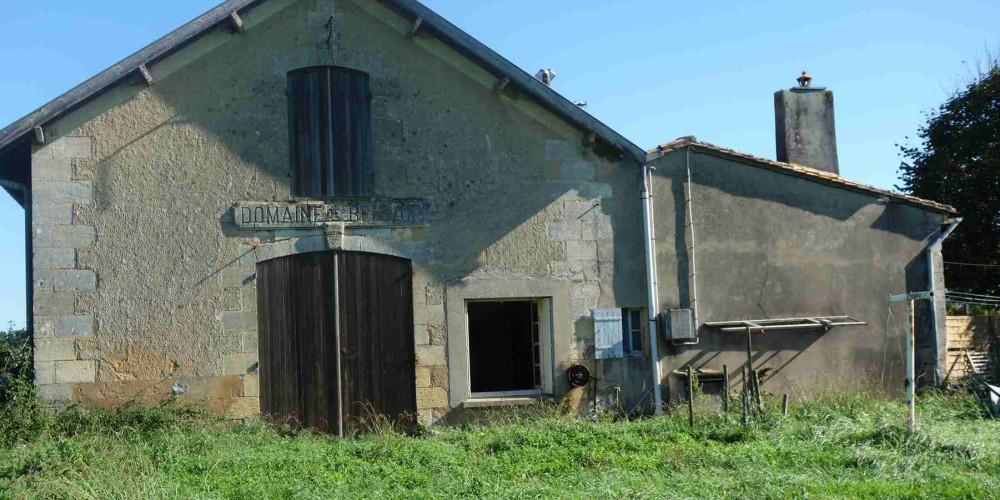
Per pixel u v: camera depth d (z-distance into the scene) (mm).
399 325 12898
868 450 9742
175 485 8781
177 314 12250
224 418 12195
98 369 12000
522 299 13453
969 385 14469
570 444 10641
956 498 8055
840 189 14586
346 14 13102
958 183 23047
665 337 13633
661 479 8953
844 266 14453
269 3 12844
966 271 23344
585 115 13406
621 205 13758
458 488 8742
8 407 11258
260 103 12734
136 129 12367
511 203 13367
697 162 14125
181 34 12258
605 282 13578
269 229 12578
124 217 12234
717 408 13578
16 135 11766
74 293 12047
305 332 12594
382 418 12648
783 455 9812
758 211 14250
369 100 13086
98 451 9945
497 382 18875
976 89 23547
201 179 12477
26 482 8852
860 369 14328
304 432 12102
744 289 14062
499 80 13320
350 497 8477
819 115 16781
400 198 13023
